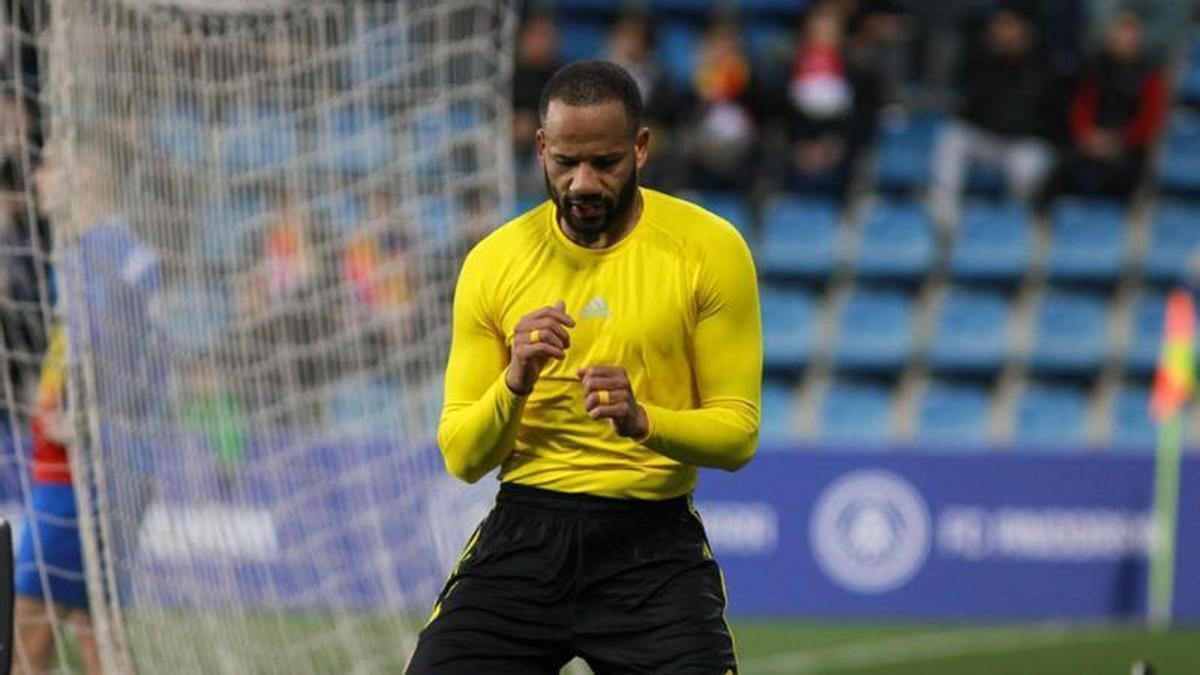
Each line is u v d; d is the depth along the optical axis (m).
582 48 59.12
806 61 53.94
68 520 23.95
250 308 30.53
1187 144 57.22
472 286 16.39
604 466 16.19
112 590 22.36
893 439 49.06
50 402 23.52
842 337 51.28
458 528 32.56
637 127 15.48
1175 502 42.16
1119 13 60.91
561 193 15.50
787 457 41.69
